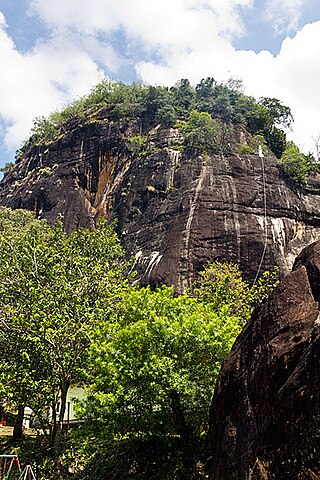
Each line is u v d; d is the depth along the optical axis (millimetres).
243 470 5438
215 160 38125
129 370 9641
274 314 6402
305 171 38969
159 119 48250
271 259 33125
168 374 9438
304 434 4742
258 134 48625
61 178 51438
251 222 34562
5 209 39062
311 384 4879
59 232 25359
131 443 10695
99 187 48812
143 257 34938
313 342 5168
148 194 39312
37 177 54094
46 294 14234
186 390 9234
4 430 19188
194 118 42969
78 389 18484
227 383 6930
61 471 12047
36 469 12125
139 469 10242
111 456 11156
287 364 5508
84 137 52719
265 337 6336
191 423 10195
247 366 6598
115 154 49188
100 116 53875
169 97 51312
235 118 47781
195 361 10133
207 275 27250
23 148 64875
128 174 43781
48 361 13344
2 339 14500
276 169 38594
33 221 38094
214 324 10172
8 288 15234
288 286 6508
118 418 9508
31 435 16047
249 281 32250
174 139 43094
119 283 16891
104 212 45875
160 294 11766
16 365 13641
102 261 19297
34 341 13023
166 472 9578
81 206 47719
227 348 10031
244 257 33031
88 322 13461
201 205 34781
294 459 4777
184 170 38281
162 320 10125
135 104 52094
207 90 53500
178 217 35000
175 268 31828
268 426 5398
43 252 16781
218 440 6637
